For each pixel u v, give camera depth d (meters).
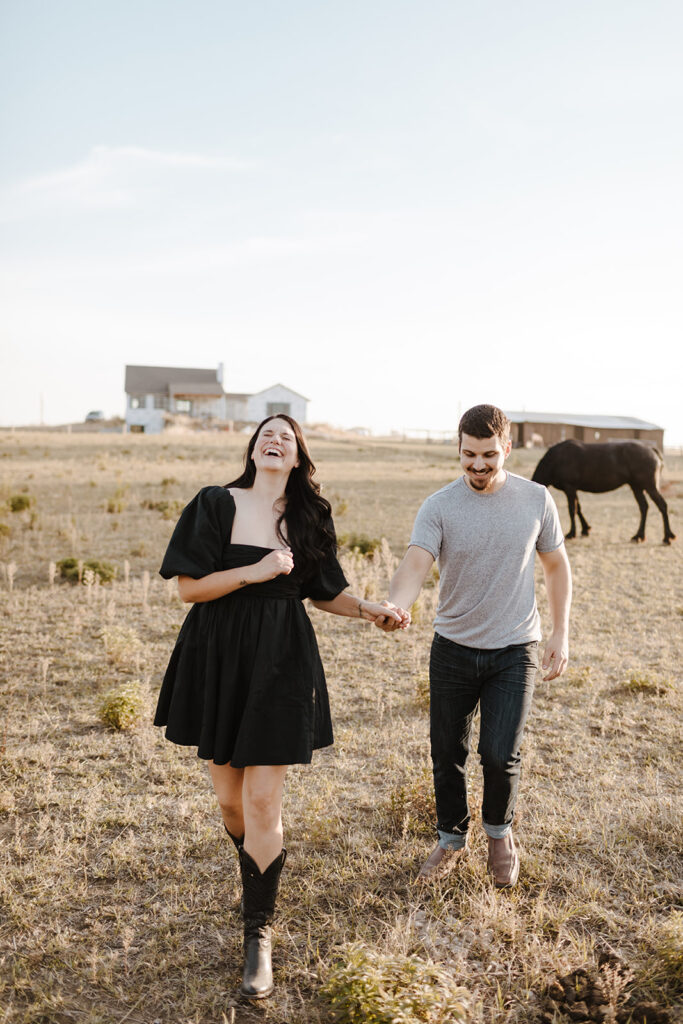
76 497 19.97
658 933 2.96
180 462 32.62
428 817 3.92
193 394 66.00
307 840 3.74
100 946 2.96
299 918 3.13
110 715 5.21
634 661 6.81
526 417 53.41
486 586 3.15
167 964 2.83
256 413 69.25
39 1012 2.59
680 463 39.50
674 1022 2.53
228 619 2.79
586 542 13.91
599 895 3.27
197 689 2.83
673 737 5.07
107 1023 2.56
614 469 13.84
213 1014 2.60
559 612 3.34
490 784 3.18
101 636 7.46
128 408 65.50
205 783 4.41
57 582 9.97
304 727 2.74
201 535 2.80
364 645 7.43
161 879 3.42
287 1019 2.58
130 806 4.09
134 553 12.06
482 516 3.13
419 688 5.72
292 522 2.90
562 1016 2.52
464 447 3.05
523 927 2.99
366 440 55.91
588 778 4.46
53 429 66.75
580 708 5.64
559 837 3.74
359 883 3.37
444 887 3.32
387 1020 2.31
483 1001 2.65
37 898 3.22
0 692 5.86
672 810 3.94
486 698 3.23
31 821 3.94
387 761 4.67
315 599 3.12
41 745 4.84
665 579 10.56
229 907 3.19
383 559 11.58
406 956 2.76
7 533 12.84
